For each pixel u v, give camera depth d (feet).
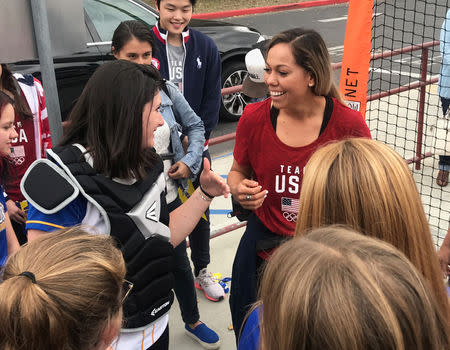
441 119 14.34
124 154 5.13
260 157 7.12
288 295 2.68
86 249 3.55
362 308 2.51
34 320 3.06
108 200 5.06
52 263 3.38
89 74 17.19
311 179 4.19
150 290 5.47
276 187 7.04
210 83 10.60
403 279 2.67
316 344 2.56
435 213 13.44
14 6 5.62
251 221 7.30
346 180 4.00
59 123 6.21
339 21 43.83
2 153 6.47
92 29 17.44
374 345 2.48
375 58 13.23
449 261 6.68
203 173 6.09
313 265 2.71
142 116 5.22
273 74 6.58
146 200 5.35
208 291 10.45
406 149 15.76
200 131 8.70
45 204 4.85
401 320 2.56
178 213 6.31
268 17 46.32
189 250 12.74
